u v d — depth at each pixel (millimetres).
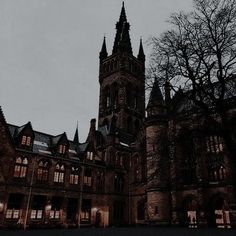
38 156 43062
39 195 41594
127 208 53156
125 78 74188
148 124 47906
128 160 57094
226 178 36781
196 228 35906
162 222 42188
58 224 42688
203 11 18531
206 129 18203
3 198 37469
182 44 18578
